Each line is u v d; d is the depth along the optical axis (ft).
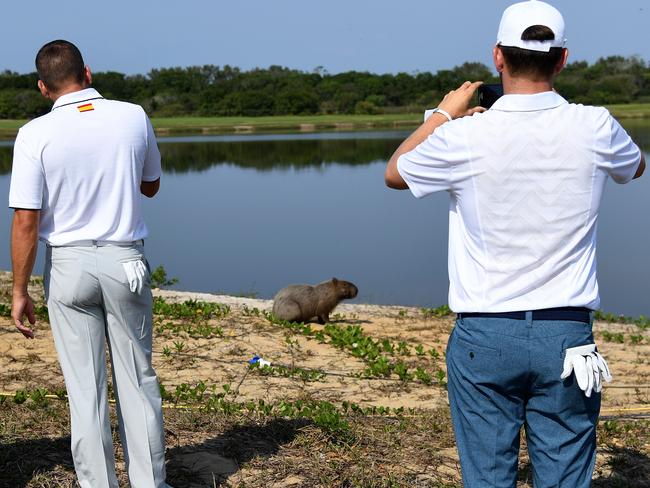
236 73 324.19
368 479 13.64
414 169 9.50
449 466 14.67
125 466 12.87
